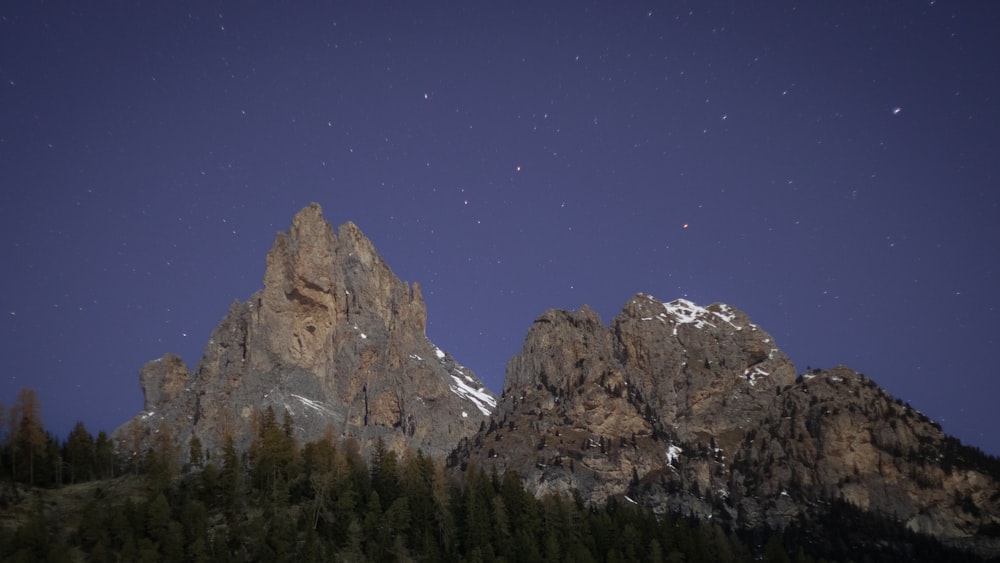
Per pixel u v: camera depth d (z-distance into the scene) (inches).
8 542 7121.1
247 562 7460.6
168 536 7357.3
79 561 7130.9
